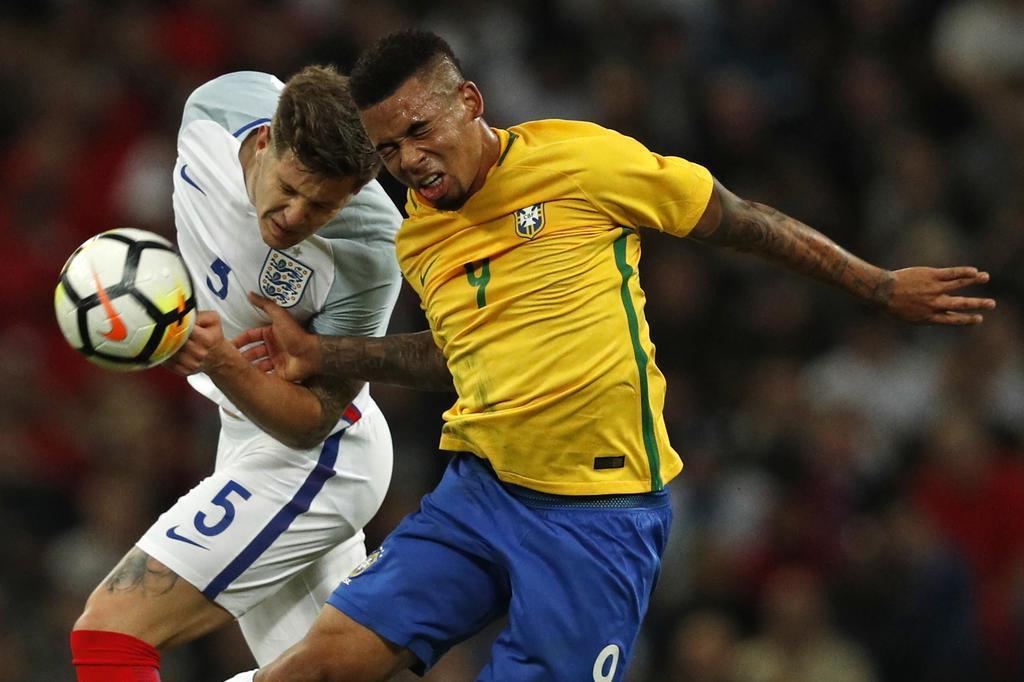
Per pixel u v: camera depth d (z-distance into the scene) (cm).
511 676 1595
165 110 4081
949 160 3869
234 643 2931
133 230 1550
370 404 1834
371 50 1520
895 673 2953
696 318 3434
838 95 3950
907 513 3102
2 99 4184
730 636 2923
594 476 1590
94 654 1653
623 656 1627
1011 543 3150
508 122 3875
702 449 3203
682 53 3928
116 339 1498
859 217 3778
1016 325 3425
